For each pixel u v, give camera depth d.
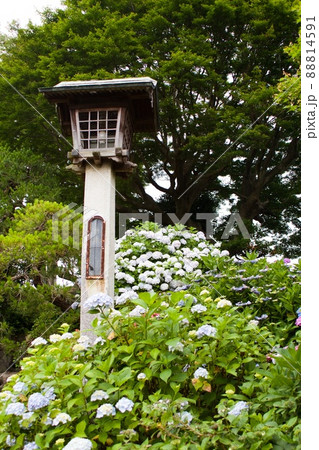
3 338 4.24
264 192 11.17
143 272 4.50
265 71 10.08
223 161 9.11
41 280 4.53
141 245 4.80
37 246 4.21
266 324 2.84
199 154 9.59
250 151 10.00
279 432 1.51
